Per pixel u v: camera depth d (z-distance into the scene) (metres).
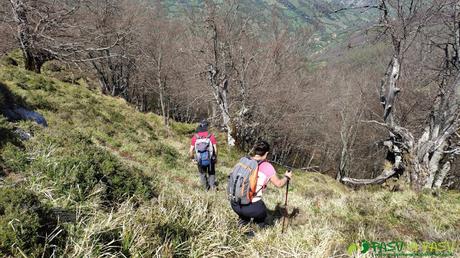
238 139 26.50
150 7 41.84
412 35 13.32
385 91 14.62
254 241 4.83
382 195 9.40
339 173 35.69
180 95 42.84
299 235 5.19
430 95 22.44
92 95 22.19
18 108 9.62
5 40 25.52
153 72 40.31
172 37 38.53
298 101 34.78
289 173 5.24
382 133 34.31
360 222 6.78
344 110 36.28
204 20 24.70
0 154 5.62
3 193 3.56
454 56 14.09
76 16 30.66
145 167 10.53
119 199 5.44
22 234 3.13
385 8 13.15
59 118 12.71
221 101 26.56
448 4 12.27
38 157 5.75
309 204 8.50
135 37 35.50
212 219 5.02
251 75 29.67
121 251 3.50
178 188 8.01
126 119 19.30
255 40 31.09
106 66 40.38
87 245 3.29
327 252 4.30
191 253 4.04
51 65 33.88
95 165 5.84
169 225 4.33
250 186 4.94
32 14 25.97
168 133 21.94
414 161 13.65
